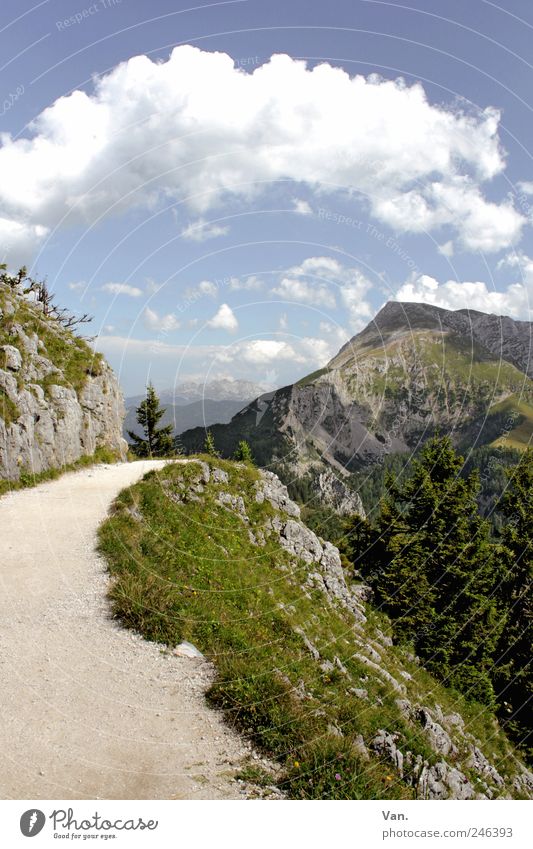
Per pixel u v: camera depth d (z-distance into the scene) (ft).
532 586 134.31
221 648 45.62
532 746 102.94
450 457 143.13
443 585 126.62
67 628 44.19
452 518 135.23
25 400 93.66
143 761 30.09
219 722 34.76
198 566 64.90
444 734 59.77
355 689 54.39
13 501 79.36
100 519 70.54
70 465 103.50
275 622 60.29
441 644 109.40
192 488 86.38
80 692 35.94
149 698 36.35
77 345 130.21
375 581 120.37
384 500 146.41
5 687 35.53
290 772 30.96
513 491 157.89
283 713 36.22
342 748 33.88
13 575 53.62
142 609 46.75
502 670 120.47
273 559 82.48
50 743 30.60
